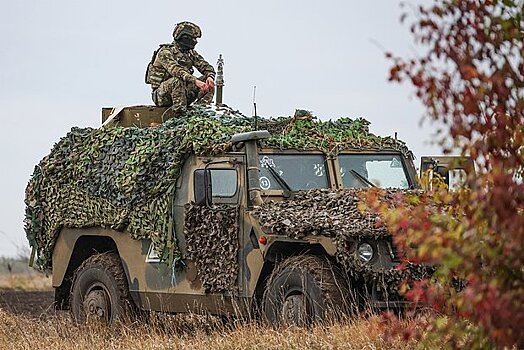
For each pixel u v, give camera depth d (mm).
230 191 31609
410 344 22609
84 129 38500
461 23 15188
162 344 28672
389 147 34625
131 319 35469
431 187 17125
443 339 17578
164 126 35344
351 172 33469
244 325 28766
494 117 15102
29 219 39344
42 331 34125
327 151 33281
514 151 15125
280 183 32062
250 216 30688
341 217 28609
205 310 32344
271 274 29703
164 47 39625
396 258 28125
